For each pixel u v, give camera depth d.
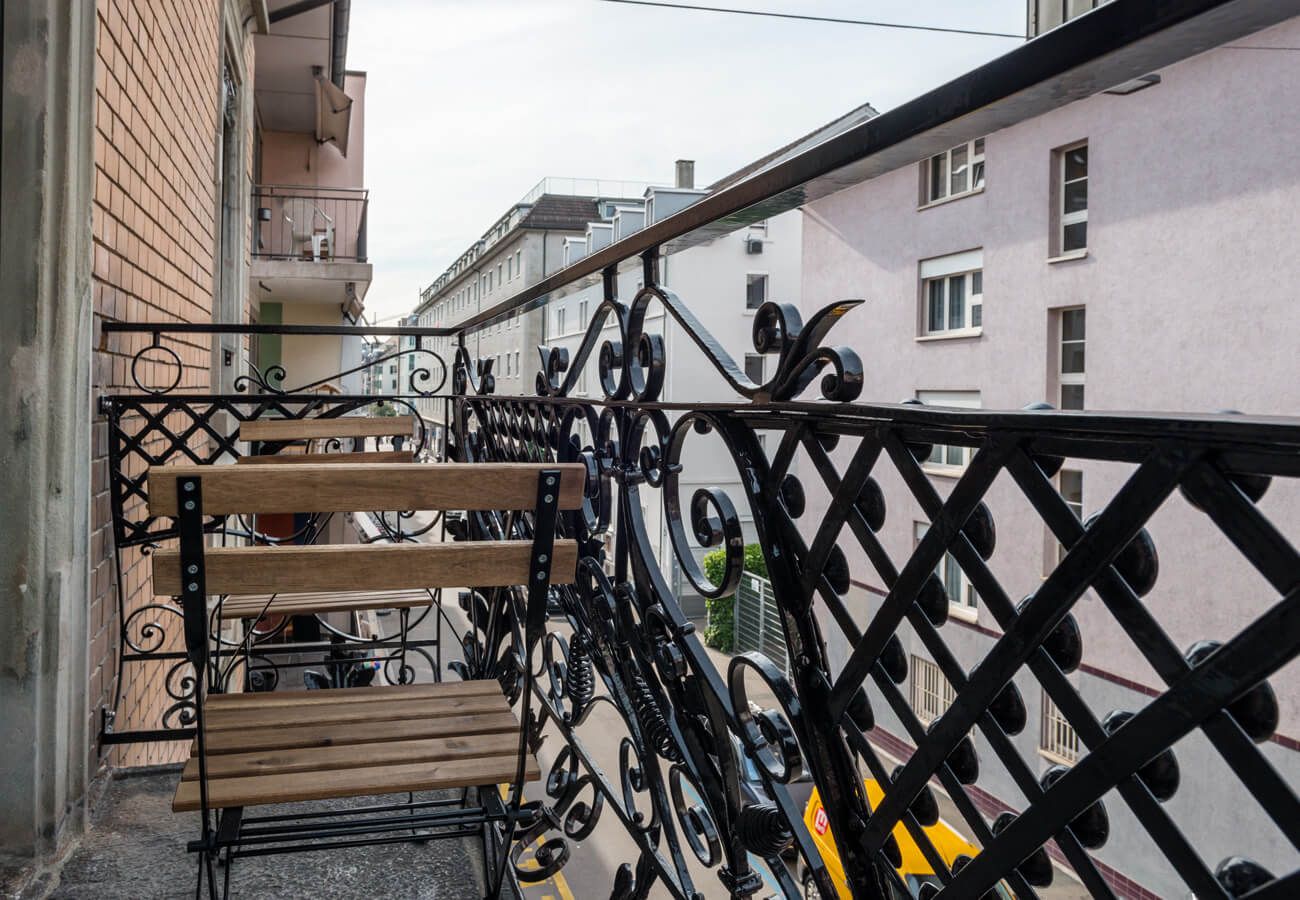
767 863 1.38
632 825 1.88
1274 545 0.60
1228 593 9.49
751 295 27.98
